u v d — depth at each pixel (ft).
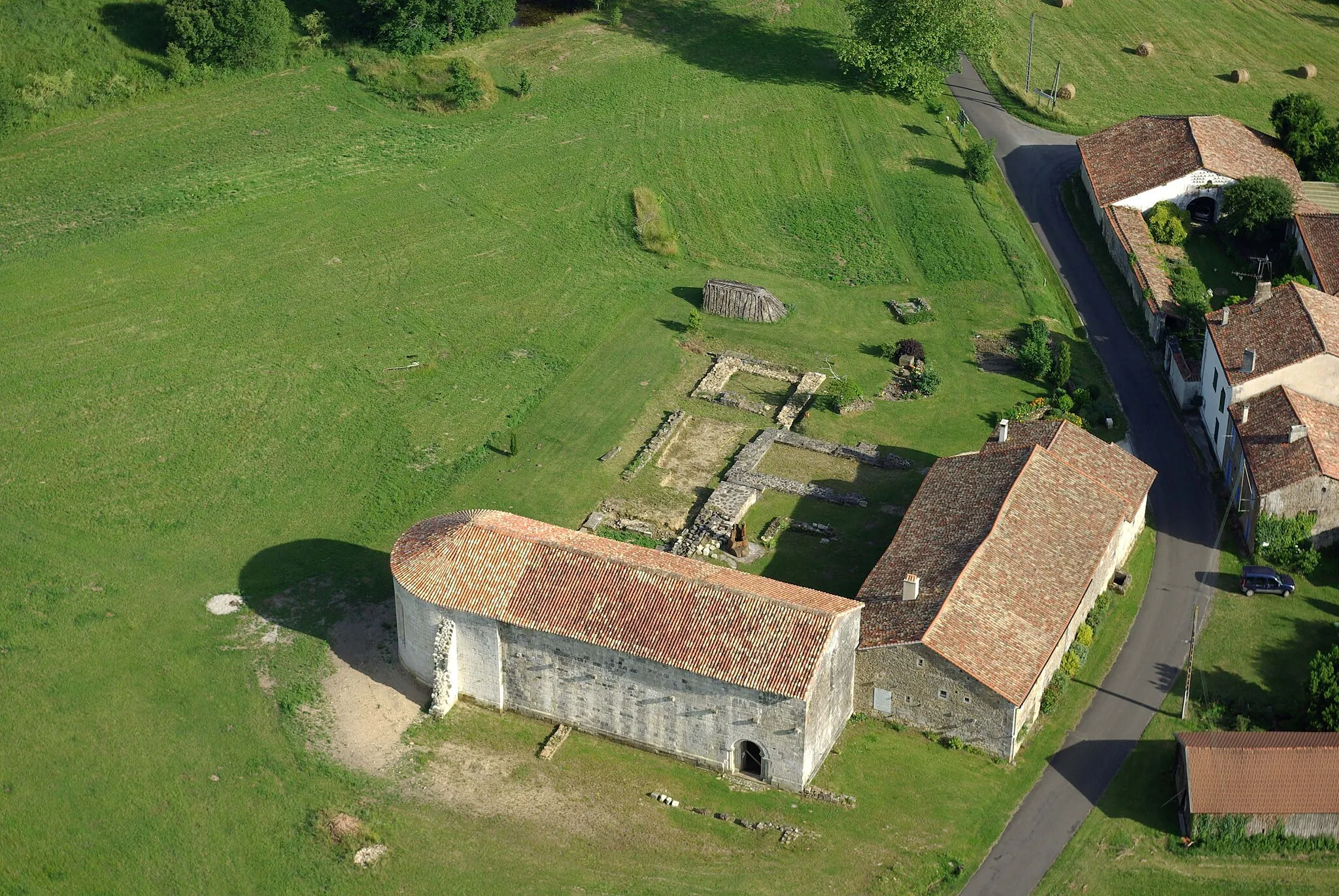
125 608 276.82
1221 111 517.14
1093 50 562.66
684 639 238.89
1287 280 373.20
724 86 506.07
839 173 461.78
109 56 478.59
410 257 411.95
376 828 230.68
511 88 497.46
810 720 234.99
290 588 284.61
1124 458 308.81
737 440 342.64
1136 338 390.63
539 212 437.17
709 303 394.73
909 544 281.33
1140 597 294.87
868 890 223.30
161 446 327.06
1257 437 314.96
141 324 372.79
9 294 380.17
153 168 441.68
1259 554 303.27
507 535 258.78
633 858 228.02
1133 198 434.30
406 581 254.06
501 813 235.20
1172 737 257.96
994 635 252.42
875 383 366.84
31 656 263.08
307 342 370.73
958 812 239.30
